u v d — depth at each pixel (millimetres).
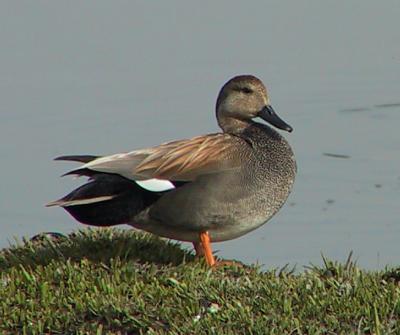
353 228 17312
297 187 19297
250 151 12477
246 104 13523
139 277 11250
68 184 19688
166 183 11945
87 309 10406
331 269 11703
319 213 18031
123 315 10297
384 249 16344
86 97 23484
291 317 10125
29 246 12422
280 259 16109
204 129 21953
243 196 12242
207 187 12055
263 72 24781
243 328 9984
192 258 12344
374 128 22094
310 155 20906
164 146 12352
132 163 11930
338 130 22062
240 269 11797
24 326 10234
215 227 12227
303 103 23422
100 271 11328
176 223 12109
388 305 10266
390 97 23531
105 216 11938
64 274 11219
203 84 23984
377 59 25469
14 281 11031
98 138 21547
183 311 10273
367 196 18734
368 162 20406
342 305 10320
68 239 12664
